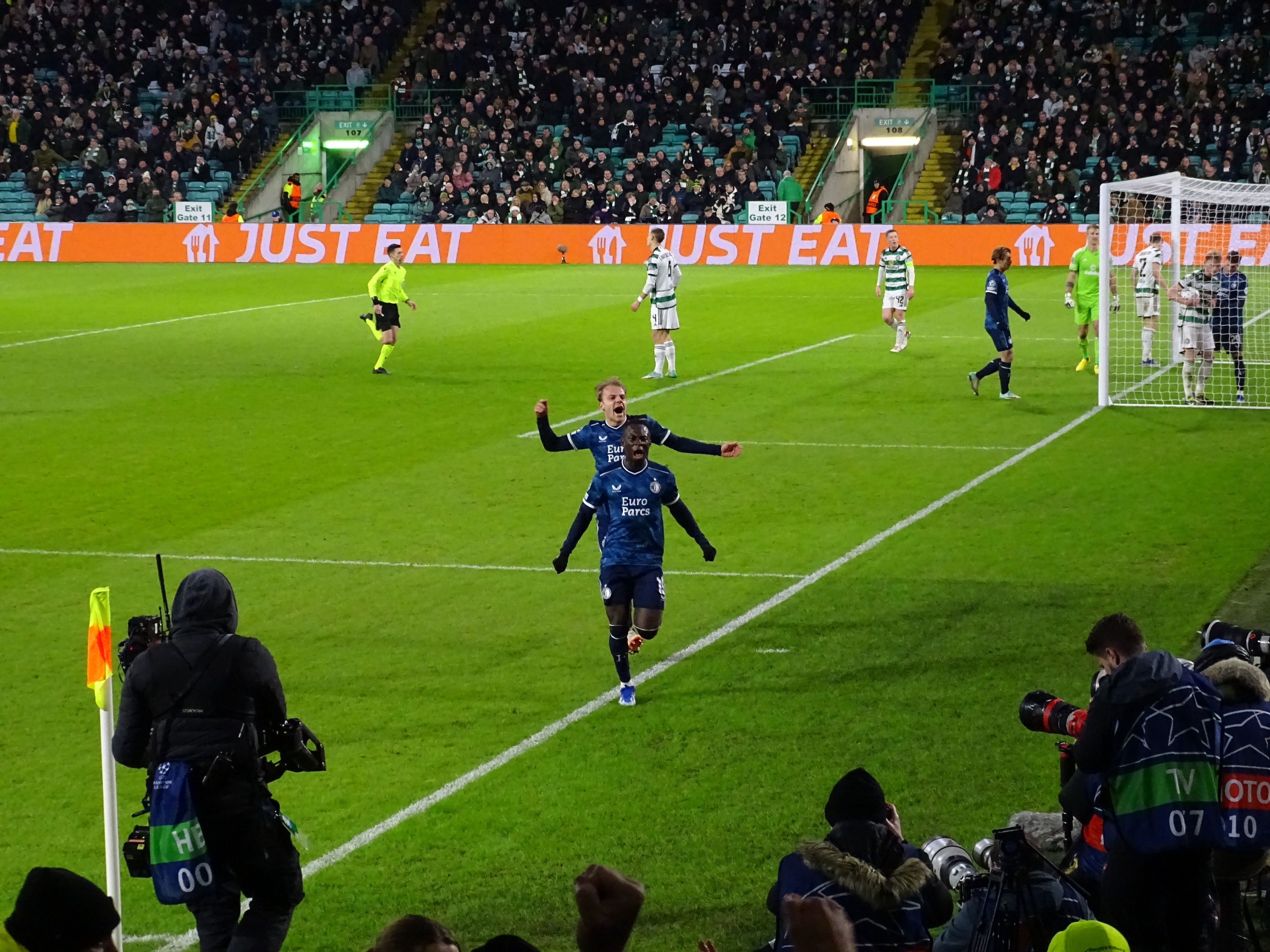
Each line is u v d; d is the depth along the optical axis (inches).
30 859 297.9
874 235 1517.0
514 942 149.2
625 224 1592.0
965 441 680.4
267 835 231.9
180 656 232.5
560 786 327.9
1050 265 1469.0
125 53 1946.4
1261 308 1163.9
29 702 381.7
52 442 695.1
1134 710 215.6
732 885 280.4
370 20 1995.6
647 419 402.0
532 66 1852.9
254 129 1846.7
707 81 1808.6
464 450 670.5
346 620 442.9
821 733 353.7
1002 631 421.1
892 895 184.5
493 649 417.4
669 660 406.6
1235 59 1621.6
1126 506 557.9
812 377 859.4
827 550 508.4
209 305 1231.5
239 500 585.6
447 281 1416.1
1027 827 293.9
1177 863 215.9
